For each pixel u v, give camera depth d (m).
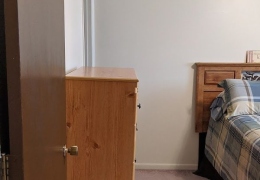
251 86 2.83
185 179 3.04
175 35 3.11
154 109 3.19
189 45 3.13
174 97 3.19
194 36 3.12
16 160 0.65
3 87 0.65
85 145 1.80
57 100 1.10
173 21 3.09
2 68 0.64
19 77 0.64
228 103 2.78
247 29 3.13
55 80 1.05
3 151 0.65
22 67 0.66
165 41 3.11
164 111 3.20
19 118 0.65
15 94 0.64
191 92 3.18
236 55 3.16
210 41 3.13
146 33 3.10
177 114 3.20
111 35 3.08
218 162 2.72
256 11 3.11
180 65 3.15
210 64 3.09
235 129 2.44
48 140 0.94
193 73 3.16
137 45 3.11
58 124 1.12
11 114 0.65
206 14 3.10
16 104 0.65
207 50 3.14
